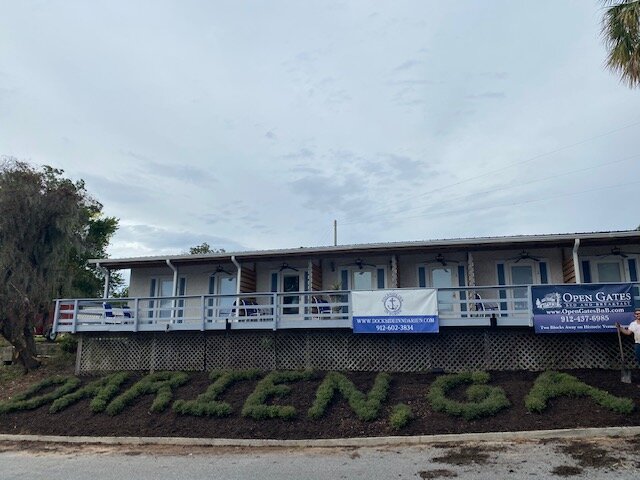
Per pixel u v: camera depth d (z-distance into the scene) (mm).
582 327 13602
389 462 9164
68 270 22188
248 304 19828
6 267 19047
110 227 37969
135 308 17312
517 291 18000
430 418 11234
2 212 19125
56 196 20375
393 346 15234
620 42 12258
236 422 12031
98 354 17734
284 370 15633
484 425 10648
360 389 13336
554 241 16531
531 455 8953
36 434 12656
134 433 12086
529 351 14375
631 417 10273
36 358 19969
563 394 11570
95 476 9242
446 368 14742
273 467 9281
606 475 7730
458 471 8398
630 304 13477
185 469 9422
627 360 13664
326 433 11164
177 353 17031
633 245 17203
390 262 19141
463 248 17625
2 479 9328
